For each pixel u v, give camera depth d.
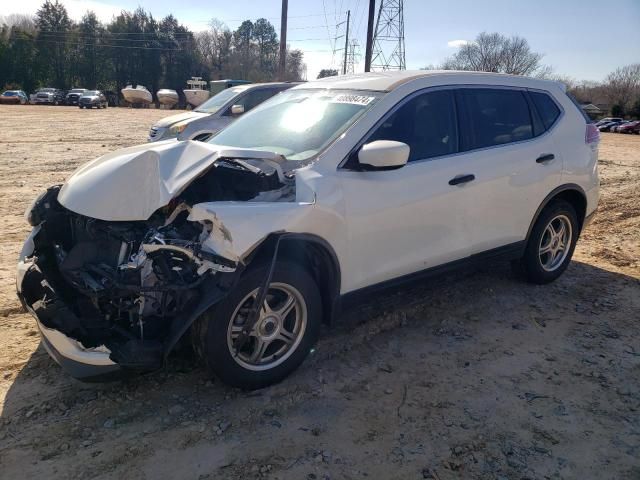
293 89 4.74
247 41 93.25
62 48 80.69
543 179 4.75
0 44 74.69
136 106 61.69
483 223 4.37
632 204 8.79
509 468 2.78
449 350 3.94
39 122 25.58
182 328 2.93
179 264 3.06
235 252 2.96
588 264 5.84
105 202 3.26
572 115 5.16
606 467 2.79
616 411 3.26
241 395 3.32
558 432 3.06
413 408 3.25
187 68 86.06
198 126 10.60
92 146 15.48
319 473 2.71
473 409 3.25
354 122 3.77
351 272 3.62
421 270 4.05
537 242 4.93
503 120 4.60
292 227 3.20
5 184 9.30
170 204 3.32
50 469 2.68
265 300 3.28
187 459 2.78
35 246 3.52
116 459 2.76
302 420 3.12
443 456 2.85
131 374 3.08
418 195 3.86
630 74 74.00
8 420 3.03
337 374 3.59
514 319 4.46
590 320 4.46
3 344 3.81
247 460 2.79
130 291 2.94
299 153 3.72
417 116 4.02
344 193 3.49
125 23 84.06
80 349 2.95
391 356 3.85
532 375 3.63
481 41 64.12
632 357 3.89
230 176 3.59
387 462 2.80
